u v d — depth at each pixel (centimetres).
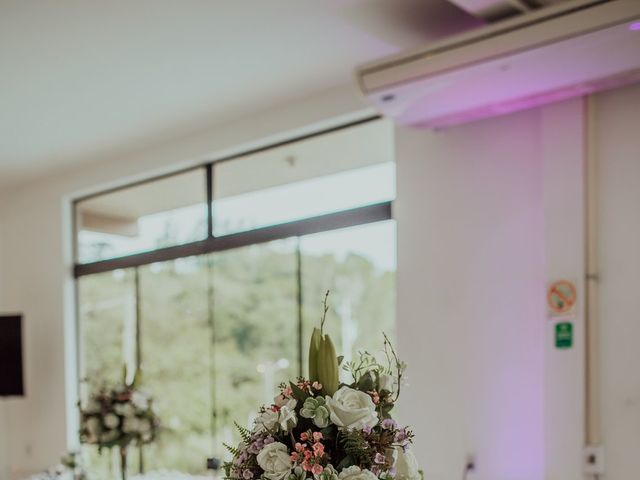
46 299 812
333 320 543
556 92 378
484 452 435
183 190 680
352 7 391
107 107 559
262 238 595
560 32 319
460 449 446
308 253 562
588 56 331
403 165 484
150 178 712
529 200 425
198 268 665
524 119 429
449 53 352
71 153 700
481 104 395
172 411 682
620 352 379
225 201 639
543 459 410
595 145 392
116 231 750
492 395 434
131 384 519
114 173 724
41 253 820
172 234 686
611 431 379
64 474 724
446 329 456
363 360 222
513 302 427
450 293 455
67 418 780
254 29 418
